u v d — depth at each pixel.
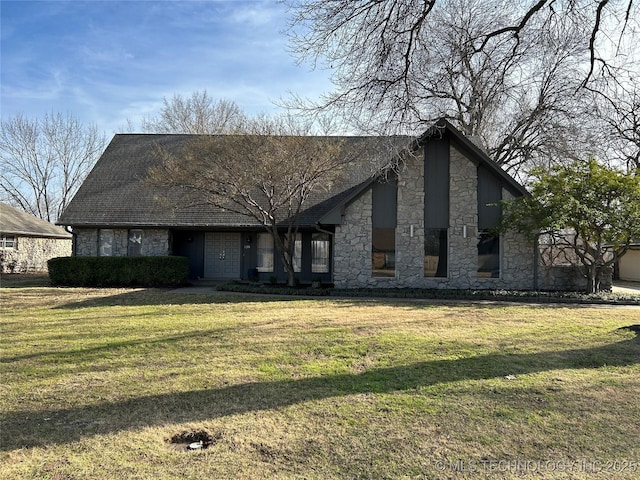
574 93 12.08
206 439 3.91
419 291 14.65
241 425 4.14
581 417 4.31
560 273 15.44
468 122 21.62
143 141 22.44
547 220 13.30
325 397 4.86
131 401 4.74
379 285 15.76
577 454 3.58
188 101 38.84
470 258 15.58
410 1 8.45
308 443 3.77
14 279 19.61
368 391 5.05
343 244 15.87
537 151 21.34
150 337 7.78
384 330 8.46
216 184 15.09
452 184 15.70
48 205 39.97
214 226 18.09
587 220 13.49
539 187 14.07
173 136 22.81
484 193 15.63
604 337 7.91
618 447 3.70
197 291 15.49
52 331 8.33
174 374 5.67
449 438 3.86
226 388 5.14
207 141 14.92
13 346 7.13
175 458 3.52
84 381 5.39
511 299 13.77
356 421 4.22
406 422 4.20
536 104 18.94
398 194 15.82
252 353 6.71
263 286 15.89
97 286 17.03
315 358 6.46
